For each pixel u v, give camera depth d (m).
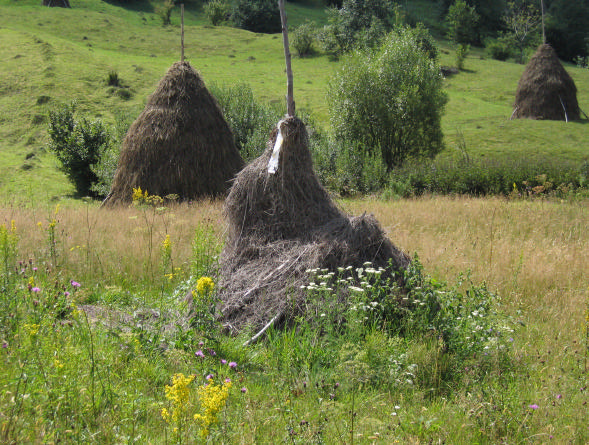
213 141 16.84
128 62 47.28
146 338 5.06
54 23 57.41
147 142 16.38
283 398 4.43
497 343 5.38
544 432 4.08
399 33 29.98
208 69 48.00
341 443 3.71
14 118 34.72
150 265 8.37
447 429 4.11
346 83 27.34
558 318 6.92
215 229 8.09
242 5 71.62
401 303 5.87
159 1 75.62
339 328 5.63
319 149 25.12
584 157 28.80
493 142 31.42
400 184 21.19
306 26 56.44
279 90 41.78
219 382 4.43
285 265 6.23
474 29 77.94
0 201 18.44
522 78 37.28
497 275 8.26
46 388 3.68
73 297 5.46
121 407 3.84
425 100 27.05
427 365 5.08
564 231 12.20
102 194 23.30
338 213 6.87
